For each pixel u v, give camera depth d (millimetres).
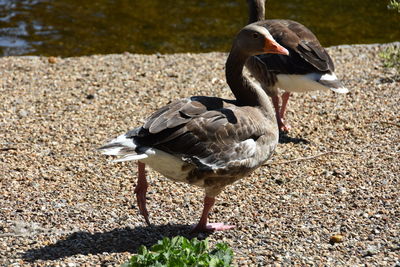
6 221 8500
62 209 8891
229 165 7879
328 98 13344
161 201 9234
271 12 19250
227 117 8039
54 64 15469
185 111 7926
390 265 7238
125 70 15062
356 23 18688
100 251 7746
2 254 7633
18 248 7797
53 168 10211
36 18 18828
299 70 11203
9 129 11672
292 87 11461
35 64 15477
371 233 8070
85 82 14266
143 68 15203
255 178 9969
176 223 8609
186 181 8047
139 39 17625
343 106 12859
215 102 8391
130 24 18594
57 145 11070
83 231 8273
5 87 13867
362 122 12008
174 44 17297
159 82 14305
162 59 15898
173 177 8047
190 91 13734
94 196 9328
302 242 7930
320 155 10688
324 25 18484
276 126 8734
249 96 8758
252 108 8578
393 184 9461
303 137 11555
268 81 11648
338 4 19984
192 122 7797
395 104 12781
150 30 18203
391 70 14805
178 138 7656
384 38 17672
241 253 7703
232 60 8844
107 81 14320
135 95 13500
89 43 17297
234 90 8867
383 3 19969
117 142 7570
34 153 10703
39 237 8086
